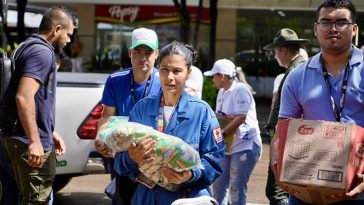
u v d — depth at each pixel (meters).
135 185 4.93
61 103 7.93
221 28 26.97
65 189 9.95
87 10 27.75
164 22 27.14
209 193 4.70
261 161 12.65
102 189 9.99
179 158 4.29
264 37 26.75
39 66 5.72
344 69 4.49
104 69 26.22
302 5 20.45
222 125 7.38
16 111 5.83
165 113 4.60
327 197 4.21
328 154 4.12
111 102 6.19
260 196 9.73
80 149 7.98
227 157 7.51
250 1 20.86
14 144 5.86
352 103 4.43
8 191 6.25
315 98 4.50
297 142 4.20
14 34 21.00
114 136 4.31
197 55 4.90
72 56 26.11
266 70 25.89
